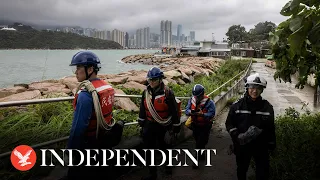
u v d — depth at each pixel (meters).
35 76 25.77
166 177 4.47
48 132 4.32
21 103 3.11
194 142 6.55
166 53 93.31
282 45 3.53
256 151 3.50
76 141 2.44
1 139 3.79
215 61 39.38
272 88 18.19
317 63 3.69
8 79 22.97
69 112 5.28
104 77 13.87
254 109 3.39
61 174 3.37
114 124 2.81
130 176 4.39
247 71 21.56
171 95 3.97
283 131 5.93
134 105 7.93
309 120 7.36
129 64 51.62
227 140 6.91
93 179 2.76
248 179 4.29
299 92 16.56
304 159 4.32
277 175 4.05
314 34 2.31
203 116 5.06
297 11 2.53
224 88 12.32
